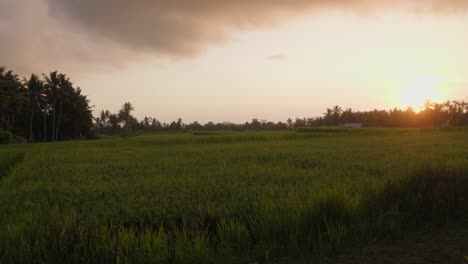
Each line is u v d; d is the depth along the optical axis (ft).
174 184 32.14
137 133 346.74
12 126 242.37
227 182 31.99
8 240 15.34
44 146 108.37
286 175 35.45
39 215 21.59
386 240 16.98
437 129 179.93
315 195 20.84
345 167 41.09
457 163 32.99
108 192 29.84
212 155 62.13
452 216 20.01
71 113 272.92
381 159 48.47
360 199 20.71
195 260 14.46
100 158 62.80
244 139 128.67
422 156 49.16
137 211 22.52
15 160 67.21
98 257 14.19
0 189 35.40
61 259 14.01
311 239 16.38
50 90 247.09
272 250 15.61
